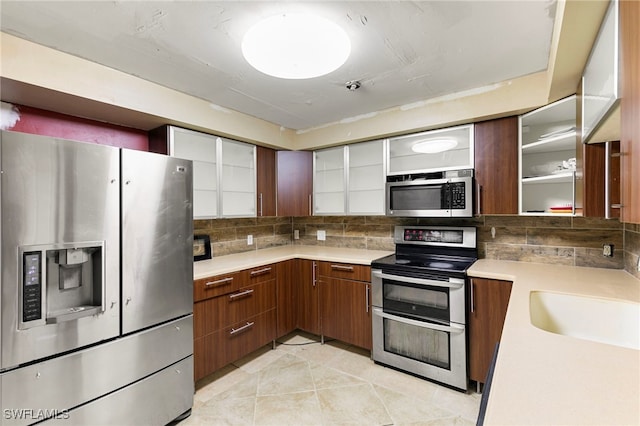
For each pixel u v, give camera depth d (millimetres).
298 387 2199
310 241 3736
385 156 2797
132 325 1638
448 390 2148
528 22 1442
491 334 2045
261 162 3096
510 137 2191
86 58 1764
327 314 2834
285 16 1334
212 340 2236
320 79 2057
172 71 1931
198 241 2729
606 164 1556
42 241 1327
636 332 1395
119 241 1583
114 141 2293
